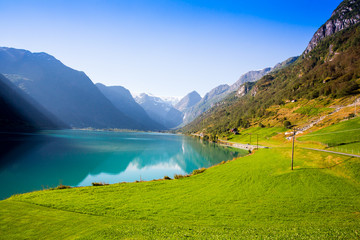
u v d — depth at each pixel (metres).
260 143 132.75
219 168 58.59
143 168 84.62
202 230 19.33
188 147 161.75
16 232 18.64
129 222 22.02
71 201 29.31
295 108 179.38
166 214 24.92
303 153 58.91
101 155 105.75
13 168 70.62
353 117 95.88
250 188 36.19
